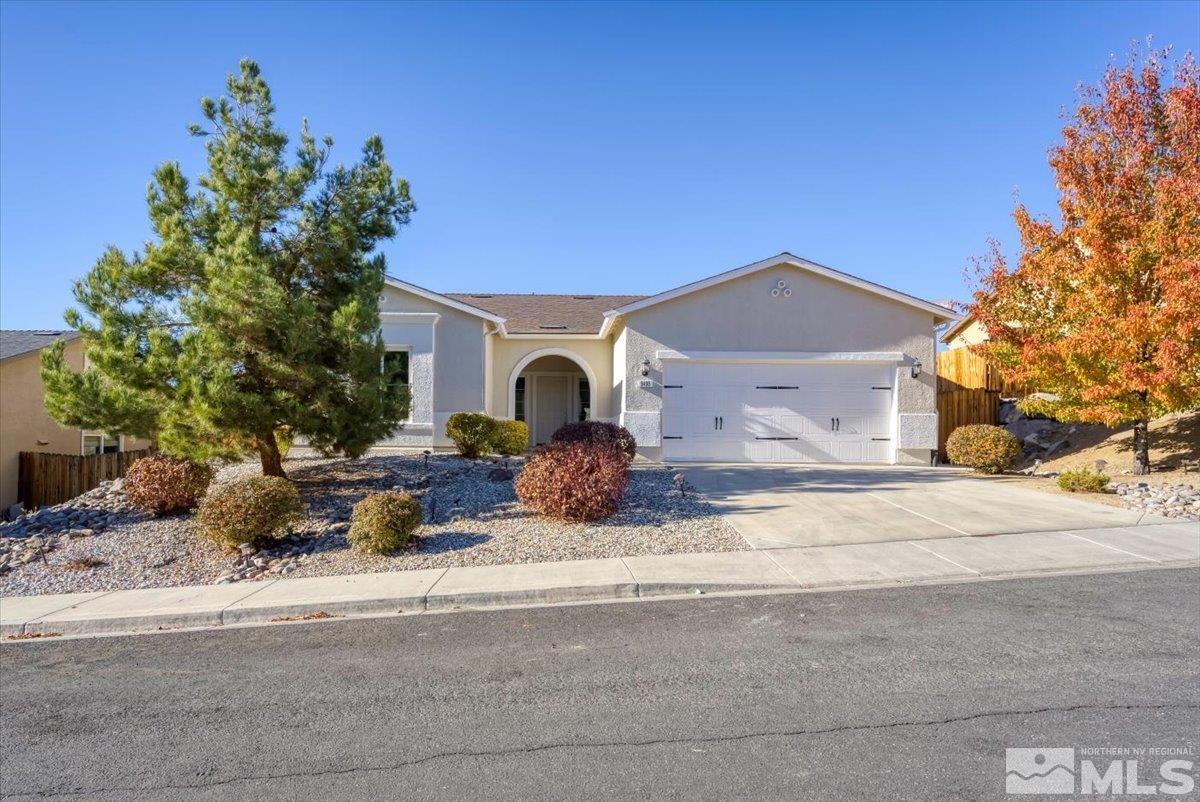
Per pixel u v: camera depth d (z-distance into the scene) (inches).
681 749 163.5
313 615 288.8
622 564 335.3
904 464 660.7
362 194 459.2
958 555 340.5
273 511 378.3
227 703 201.9
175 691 213.0
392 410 457.7
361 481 515.5
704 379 667.4
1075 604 264.4
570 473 405.7
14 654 256.1
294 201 449.4
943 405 753.6
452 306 711.7
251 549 382.9
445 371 712.4
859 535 381.1
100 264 424.2
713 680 203.3
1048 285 561.9
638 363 661.9
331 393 435.2
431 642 248.7
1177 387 490.6
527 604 294.2
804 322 668.1
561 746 167.3
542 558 350.9
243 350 419.8
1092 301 525.7
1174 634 228.8
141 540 406.0
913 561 332.2
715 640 237.9
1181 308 469.7
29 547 398.3
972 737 163.8
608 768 156.3
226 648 252.7
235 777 159.5
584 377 896.9
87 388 398.3
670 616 267.7
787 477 565.9
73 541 408.2
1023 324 585.3
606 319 700.0
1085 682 192.2
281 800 149.1
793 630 244.4
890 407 673.0
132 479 448.1
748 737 167.8
